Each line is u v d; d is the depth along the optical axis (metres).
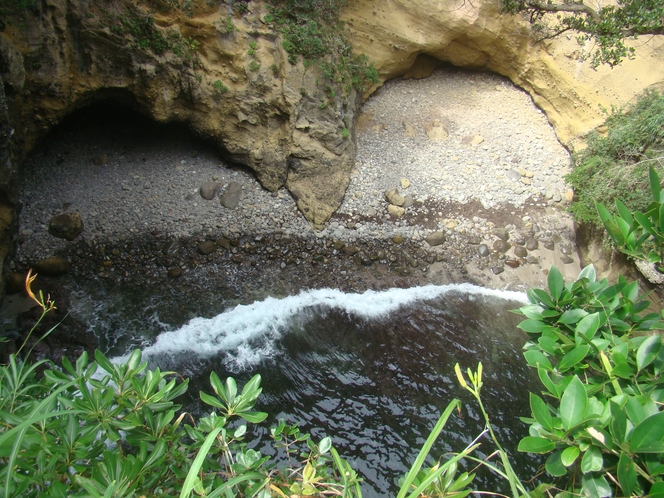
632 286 2.93
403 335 8.23
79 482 1.88
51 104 8.02
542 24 10.75
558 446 2.22
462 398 7.23
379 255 9.39
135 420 2.45
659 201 2.62
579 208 9.65
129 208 9.30
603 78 10.48
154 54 8.37
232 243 9.19
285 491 2.30
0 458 2.12
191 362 7.50
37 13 7.32
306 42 9.24
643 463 2.00
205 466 2.47
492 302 9.02
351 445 6.50
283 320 8.29
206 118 9.41
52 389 2.69
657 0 7.21
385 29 11.05
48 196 9.16
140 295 8.38
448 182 10.62
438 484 2.13
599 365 2.62
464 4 10.98
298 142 9.68
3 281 7.38
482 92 12.53
